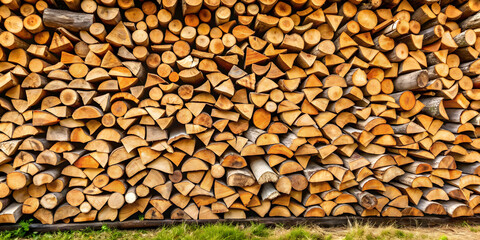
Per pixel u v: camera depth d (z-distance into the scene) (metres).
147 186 2.34
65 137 2.19
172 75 2.22
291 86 2.24
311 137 2.31
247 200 2.33
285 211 2.47
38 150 2.19
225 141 2.34
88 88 2.16
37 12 2.17
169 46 2.26
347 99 2.29
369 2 2.24
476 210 2.57
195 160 2.29
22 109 2.14
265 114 2.29
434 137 2.40
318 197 2.44
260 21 2.20
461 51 2.42
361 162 2.33
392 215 2.49
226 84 2.21
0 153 2.17
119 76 2.16
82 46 2.19
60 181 2.27
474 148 2.55
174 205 2.65
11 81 2.06
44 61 2.18
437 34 2.25
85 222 2.37
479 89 2.43
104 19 2.11
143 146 2.27
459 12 2.39
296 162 2.33
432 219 2.51
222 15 2.21
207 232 2.18
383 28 2.29
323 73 2.29
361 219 2.47
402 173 2.38
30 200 2.25
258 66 2.26
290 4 2.30
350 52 2.31
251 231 2.28
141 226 2.37
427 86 2.29
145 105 2.20
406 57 2.29
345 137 2.29
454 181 2.52
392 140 2.36
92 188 2.29
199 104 2.24
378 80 2.29
